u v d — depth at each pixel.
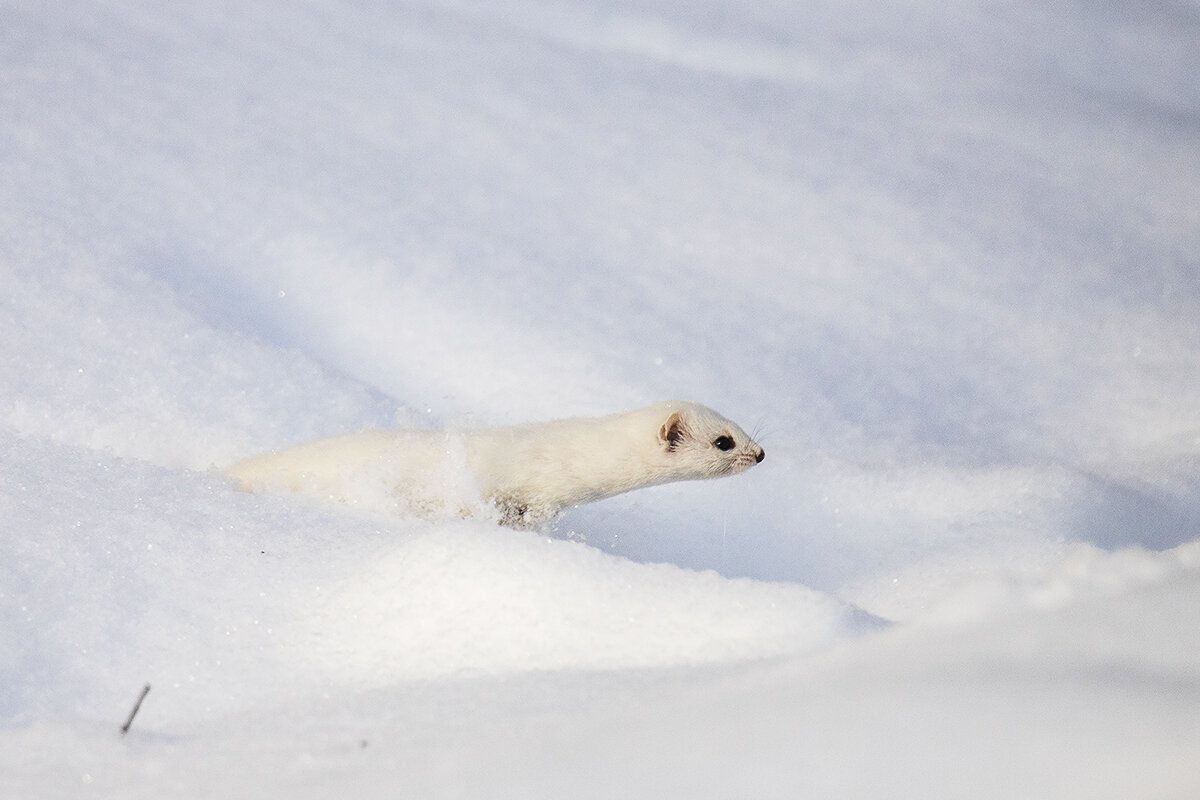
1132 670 2.63
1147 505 8.34
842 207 13.57
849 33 22.16
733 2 23.16
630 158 14.46
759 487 8.52
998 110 18.28
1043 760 2.32
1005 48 22.30
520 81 16.78
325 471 7.09
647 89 17.42
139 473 6.47
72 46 14.16
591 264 11.74
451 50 17.84
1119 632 2.83
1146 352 11.02
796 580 7.55
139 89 13.30
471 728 3.61
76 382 8.01
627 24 21.66
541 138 14.70
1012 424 10.16
